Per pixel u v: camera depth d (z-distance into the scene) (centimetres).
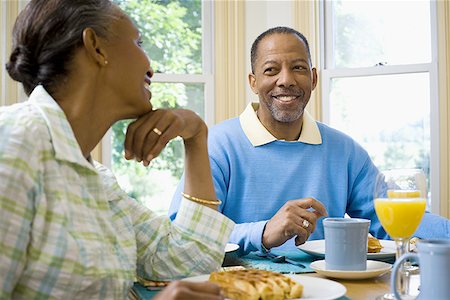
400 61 307
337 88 312
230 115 310
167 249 122
